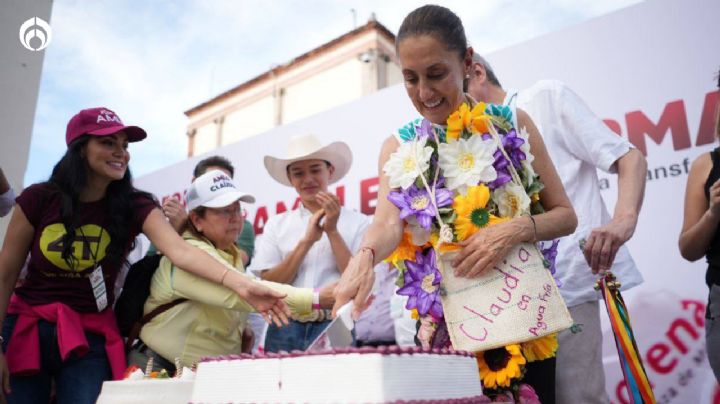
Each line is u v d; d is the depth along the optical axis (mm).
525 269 1300
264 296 1954
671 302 3219
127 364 2113
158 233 2143
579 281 2041
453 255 1333
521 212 1356
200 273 2025
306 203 3066
